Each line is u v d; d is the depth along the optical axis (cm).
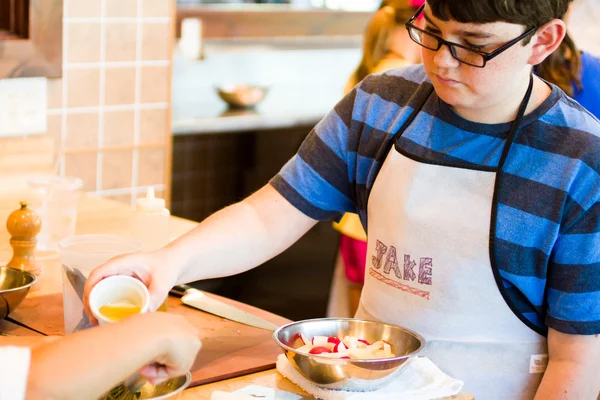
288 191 169
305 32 474
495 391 154
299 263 474
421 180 155
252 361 154
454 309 153
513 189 148
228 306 182
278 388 144
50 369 108
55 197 211
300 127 434
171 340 115
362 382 136
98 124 299
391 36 271
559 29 138
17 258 189
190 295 186
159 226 194
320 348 144
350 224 273
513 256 148
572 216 144
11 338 135
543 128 148
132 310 134
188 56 430
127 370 112
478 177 150
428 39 142
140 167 314
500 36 135
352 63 522
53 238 212
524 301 152
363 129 166
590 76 228
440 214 152
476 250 150
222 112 412
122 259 144
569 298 145
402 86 165
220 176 484
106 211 248
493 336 153
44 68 276
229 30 444
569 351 147
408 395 136
